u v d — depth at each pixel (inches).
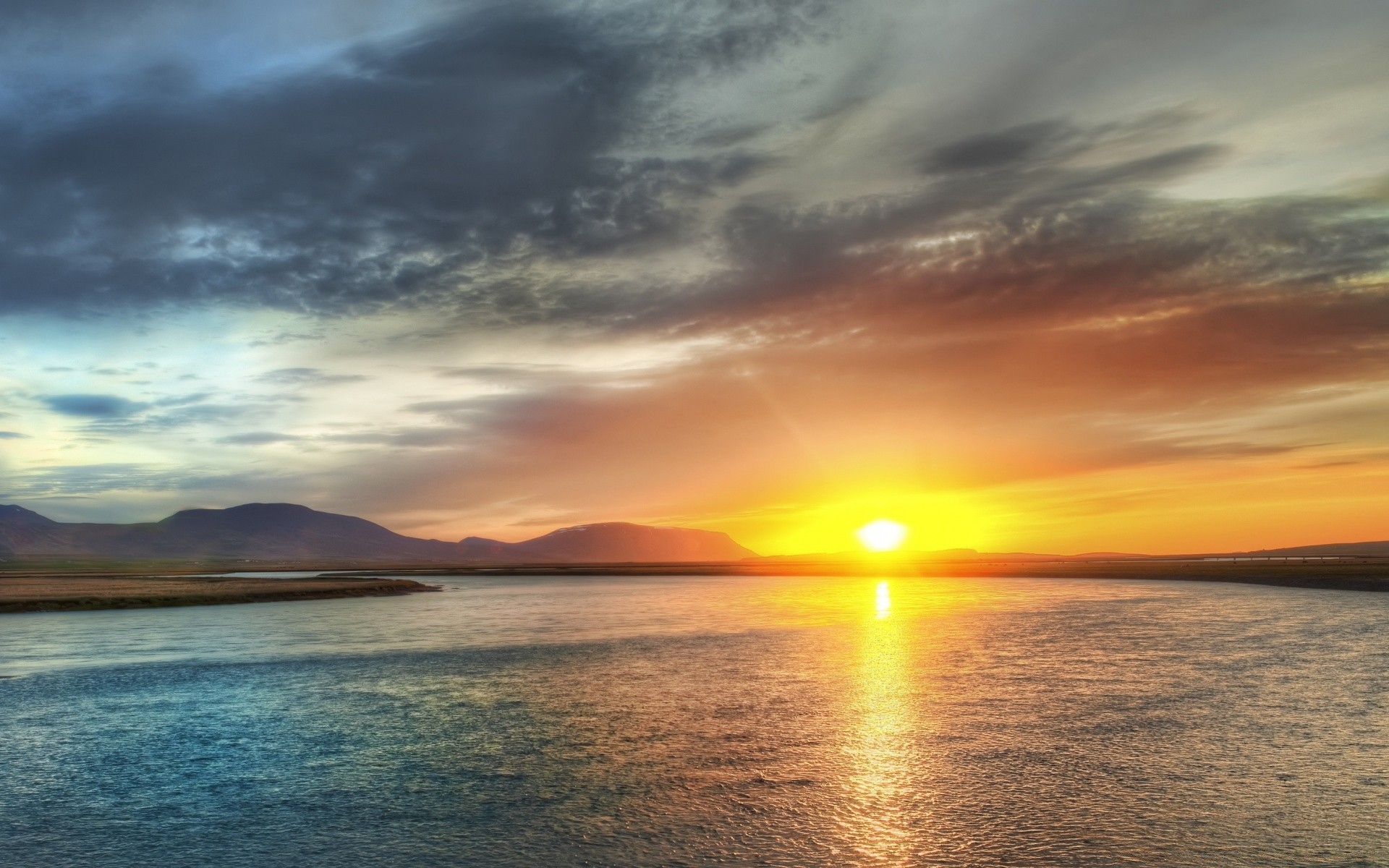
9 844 632.4
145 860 599.5
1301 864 556.1
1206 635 1862.7
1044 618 2411.4
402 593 4490.7
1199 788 719.7
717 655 1651.1
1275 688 1187.9
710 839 619.8
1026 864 561.9
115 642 1988.2
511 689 1274.6
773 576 7391.7
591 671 1451.8
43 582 5118.1
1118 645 1707.7
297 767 831.7
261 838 637.9
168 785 778.8
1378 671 1328.7
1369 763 792.3
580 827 648.4
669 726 993.5
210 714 1106.7
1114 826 631.8
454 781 775.7
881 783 751.1
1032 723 976.3
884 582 5625.0
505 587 5511.8
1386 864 554.6
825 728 970.1
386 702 1181.7
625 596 4121.6
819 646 1780.3
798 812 676.7
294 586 4510.3
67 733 999.6
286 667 1536.7
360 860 593.0
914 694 1175.6
